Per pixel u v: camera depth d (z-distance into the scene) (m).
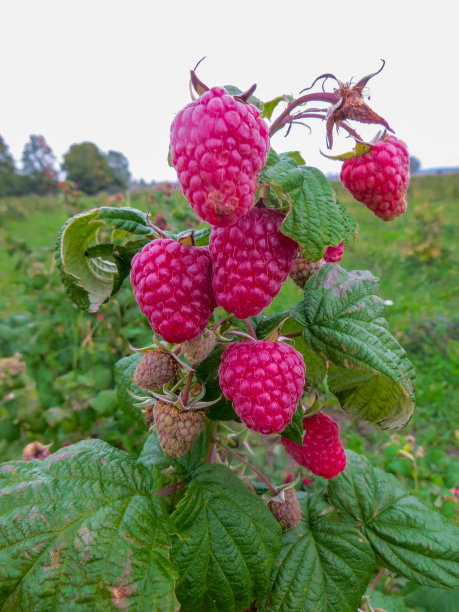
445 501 0.27
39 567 0.08
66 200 0.51
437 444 0.39
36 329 0.43
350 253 0.89
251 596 0.11
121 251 0.11
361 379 0.12
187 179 0.07
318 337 0.11
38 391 0.35
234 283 0.08
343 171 0.11
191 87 0.08
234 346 0.10
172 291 0.09
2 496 0.09
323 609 0.12
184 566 0.10
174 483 0.13
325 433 0.13
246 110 0.07
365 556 0.13
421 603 0.21
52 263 0.52
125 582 0.08
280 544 0.11
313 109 0.10
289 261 0.09
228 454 0.15
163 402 0.11
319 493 0.16
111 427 0.31
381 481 0.15
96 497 0.10
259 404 0.09
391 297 0.67
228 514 0.11
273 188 0.08
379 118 0.09
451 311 0.64
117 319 0.41
